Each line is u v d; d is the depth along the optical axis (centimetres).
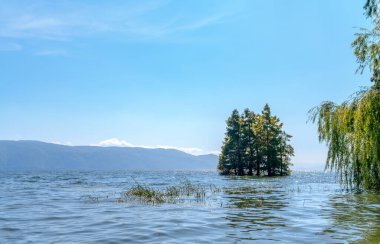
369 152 2288
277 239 1027
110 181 5662
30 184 4719
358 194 2425
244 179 6312
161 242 1012
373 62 2308
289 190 3077
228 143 9469
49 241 1042
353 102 2431
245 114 9250
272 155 8475
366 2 2294
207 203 2047
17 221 1434
